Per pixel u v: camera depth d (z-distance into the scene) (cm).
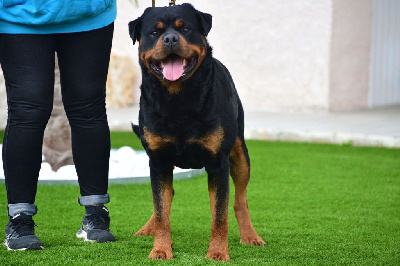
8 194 417
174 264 377
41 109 404
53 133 691
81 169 436
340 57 1347
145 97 396
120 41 1538
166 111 385
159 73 379
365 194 626
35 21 390
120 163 709
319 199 601
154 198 404
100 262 381
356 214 540
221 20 1437
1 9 392
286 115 1288
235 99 430
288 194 623
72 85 418
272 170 759
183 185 660
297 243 441
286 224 501
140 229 468
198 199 595
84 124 427
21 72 399
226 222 398
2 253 401
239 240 452
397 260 397
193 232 473
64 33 411
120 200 586
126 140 1002
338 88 1354
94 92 421
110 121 1152
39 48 400
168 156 399
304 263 386
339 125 1112
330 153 898
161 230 402
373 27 1424
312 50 1341
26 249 407
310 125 1114
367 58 1416
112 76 1445
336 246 432
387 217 529
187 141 389
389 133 1002
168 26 389
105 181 442
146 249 418
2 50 399
